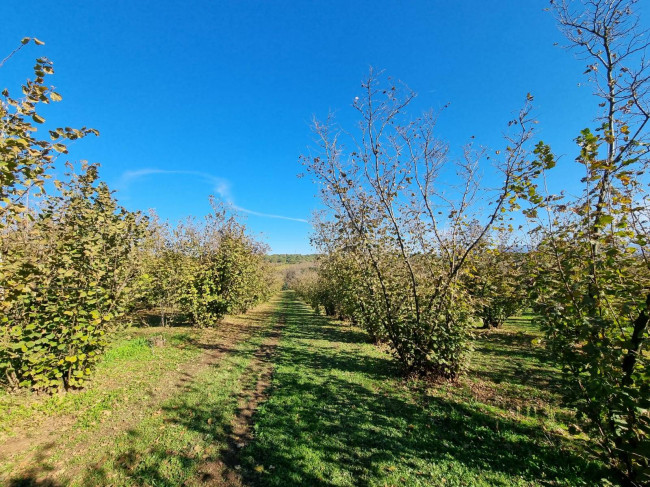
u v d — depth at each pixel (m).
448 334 6.85
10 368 5.21
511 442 4.33
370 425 4.85
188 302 12.77
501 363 8.66
